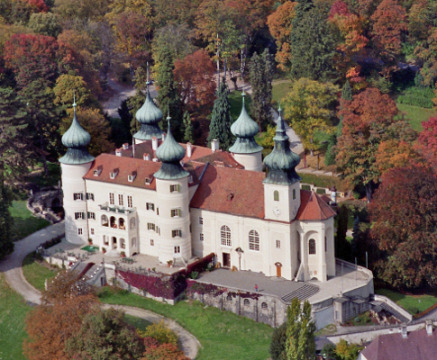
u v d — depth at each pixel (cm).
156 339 18200
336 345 18088
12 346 19250
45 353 17612
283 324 17838
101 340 17100
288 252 19638
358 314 19250
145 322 19362
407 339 17438
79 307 18225
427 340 17438
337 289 19388
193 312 19600
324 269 19725
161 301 19988
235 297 19350
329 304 18938
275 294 19025
